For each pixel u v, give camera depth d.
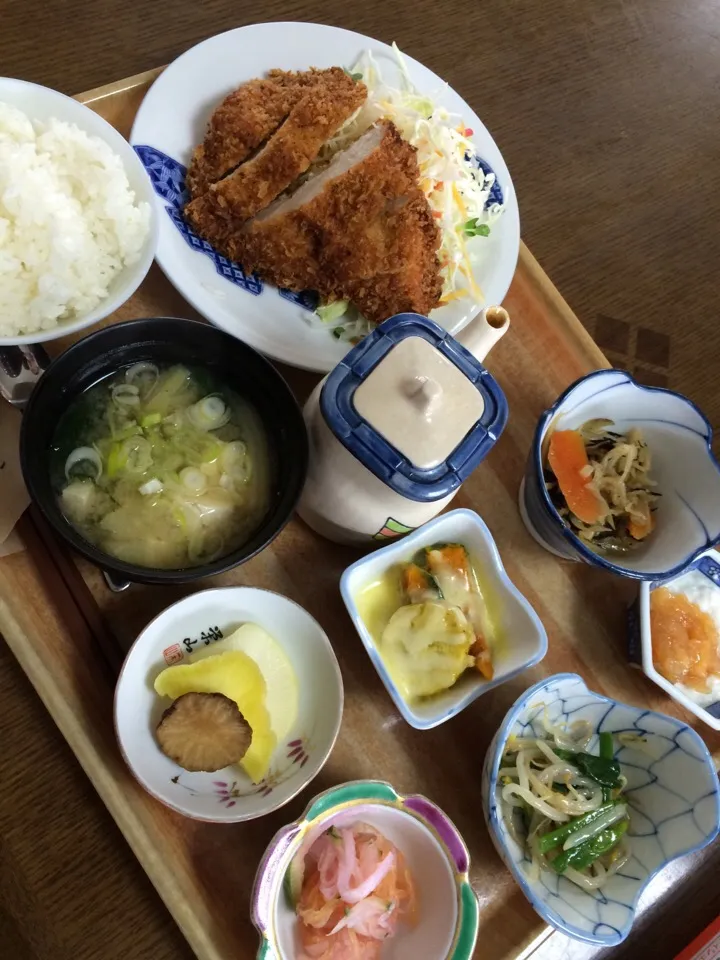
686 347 0.66
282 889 0.38
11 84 0.41
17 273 0.40
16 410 0.40
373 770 0.42
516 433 0.50
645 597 0.46
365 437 0.36
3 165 0.39
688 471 0.48
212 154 0.47
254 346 0.45
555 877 0.43
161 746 0.37
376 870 0.38
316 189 0.49
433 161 0.52
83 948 0.40
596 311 0.65
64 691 0.38
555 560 0.49
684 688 0.48
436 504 0.40
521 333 0.52
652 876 0.42
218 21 0.61
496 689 0.45
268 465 0.41
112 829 0.42
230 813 0.36
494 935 0.41
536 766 0.44
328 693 0.40
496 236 0.53
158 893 0.38
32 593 0.39
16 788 0.41
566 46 0.72
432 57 0.67
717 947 0.48
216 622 0.40
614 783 0.44
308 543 0.44
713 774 0.42
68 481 0.39
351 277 0.47
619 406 0.49
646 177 0.70
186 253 0.46
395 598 0.43
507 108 0.68
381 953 0.39
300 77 0.50
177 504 0.40
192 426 0.41
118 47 0.58
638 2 0.76
